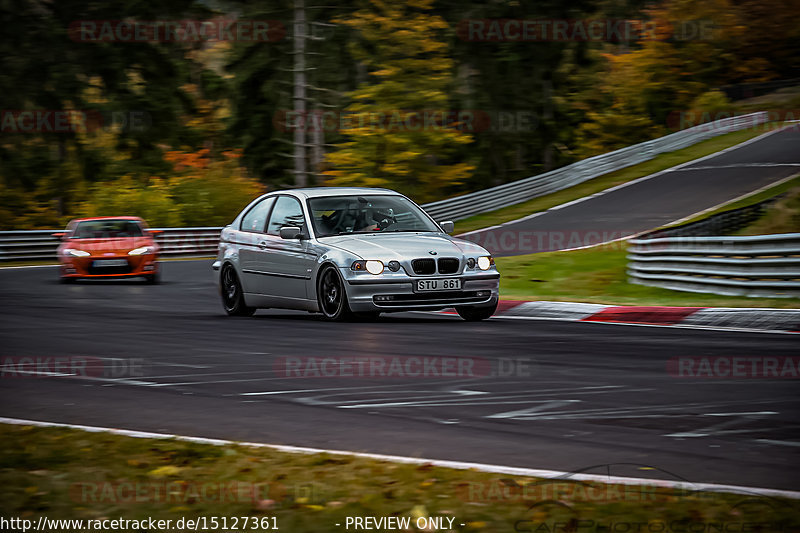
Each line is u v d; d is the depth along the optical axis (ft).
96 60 625.82
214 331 127.95
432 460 56.03
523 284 199.93
